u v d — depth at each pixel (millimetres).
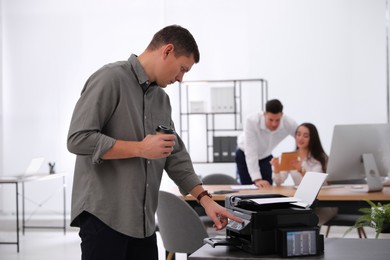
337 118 6180
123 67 1839
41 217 6703
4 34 6832
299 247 1705
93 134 1700
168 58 1842
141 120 1866
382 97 6059
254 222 1721
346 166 3615
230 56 6426
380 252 1792
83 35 6707
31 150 6781
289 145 6234
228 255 1730
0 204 6766
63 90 6742
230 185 4266
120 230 1770
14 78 6816
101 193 1772
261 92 6387
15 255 5160
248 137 4707
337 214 4281
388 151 3557
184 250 3066
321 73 6203
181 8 6520
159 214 3139
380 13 6043
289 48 6277
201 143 6570
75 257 5043
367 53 6090
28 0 6793
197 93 6551
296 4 6246
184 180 2076
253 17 6355
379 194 3383
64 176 6371
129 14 6633
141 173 1814
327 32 6184
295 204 1843
